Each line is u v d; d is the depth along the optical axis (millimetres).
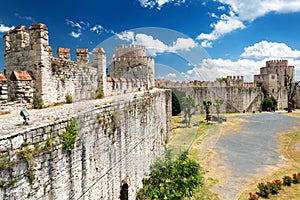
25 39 8484
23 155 4125
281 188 14078
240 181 14672
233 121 37500
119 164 7559
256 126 33438
